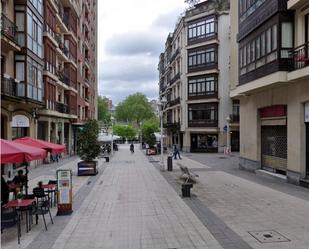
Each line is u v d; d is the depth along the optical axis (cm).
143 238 803
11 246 759
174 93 5812
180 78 5153
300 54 1512
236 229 851
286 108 1714
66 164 2856
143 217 1002
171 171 2255
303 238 770
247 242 748
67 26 3697
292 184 1598
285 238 771
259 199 1230
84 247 750
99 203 1216
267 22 1695
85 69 5234
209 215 1003
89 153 2086
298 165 1559
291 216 970
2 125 2069
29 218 906
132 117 10625
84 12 5006
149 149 4319
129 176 2005
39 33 2441
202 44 4641
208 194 1356
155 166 2673
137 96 10831
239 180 1767
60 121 3588
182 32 5003
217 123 4572
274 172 1905
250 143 2188
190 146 4869
